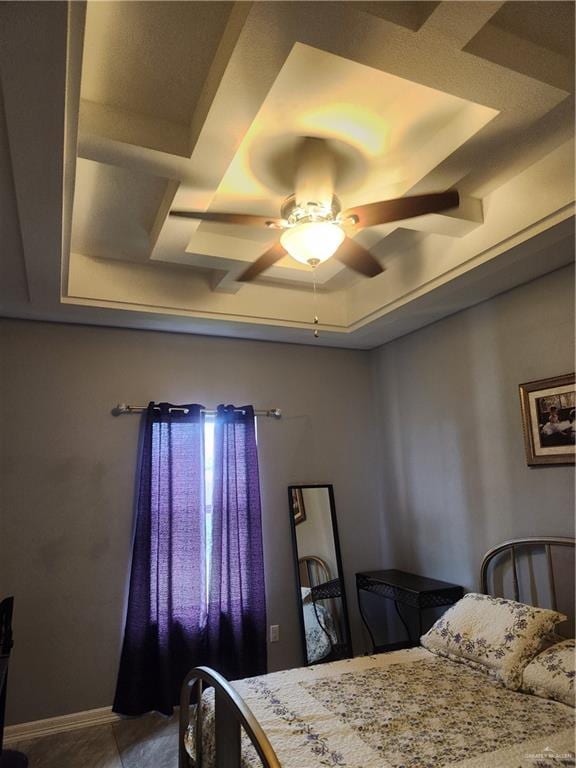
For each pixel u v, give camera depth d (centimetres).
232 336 383
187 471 342
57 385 329
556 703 207
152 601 322
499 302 313
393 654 270
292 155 209
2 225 210
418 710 203
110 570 323
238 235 283
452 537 345
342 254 234
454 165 206
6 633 241
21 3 115
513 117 181
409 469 388
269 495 380
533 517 287
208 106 168
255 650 341
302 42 141
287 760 170
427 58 150
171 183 222
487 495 318
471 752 171
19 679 293
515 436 300
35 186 180
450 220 254
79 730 296
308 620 366
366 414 428
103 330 347
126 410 340
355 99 180
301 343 409
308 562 377
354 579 397
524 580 287
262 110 183
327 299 378
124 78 169
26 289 277
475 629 255
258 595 348
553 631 254
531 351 291
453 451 346
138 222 264
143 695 309
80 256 303
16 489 309
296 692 223
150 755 270
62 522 316
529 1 148
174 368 364
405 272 319
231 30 145
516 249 249
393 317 351
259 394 390
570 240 241
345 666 254
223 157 190
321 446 406
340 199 238
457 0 131
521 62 159
